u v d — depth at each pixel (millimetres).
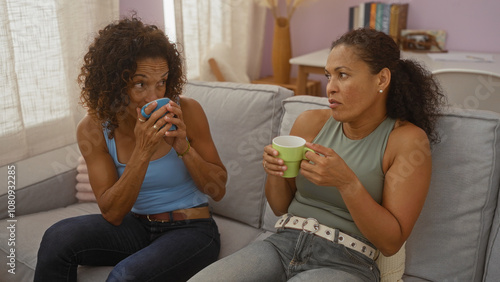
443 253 1183
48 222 1418
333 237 1061
